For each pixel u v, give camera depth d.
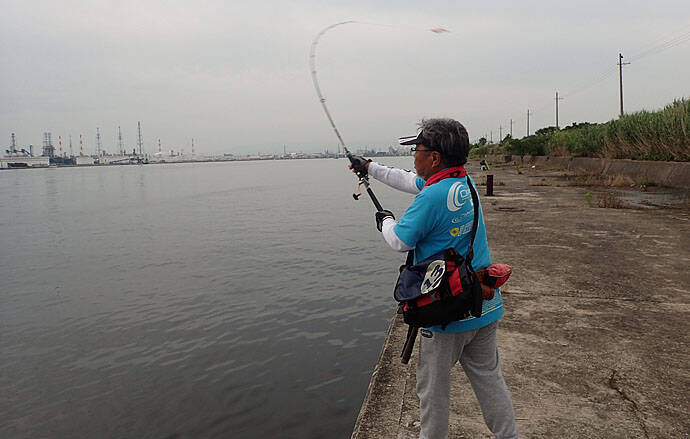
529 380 3.22
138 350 7.11
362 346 6.73
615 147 23.78
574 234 8.44
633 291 5.09
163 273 12.26
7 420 5.25
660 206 11.86
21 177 109.12
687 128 17.12
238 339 7.29
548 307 4.63
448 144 1.90
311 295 9.50
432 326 1.90
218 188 52.56
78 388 5.95
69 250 16.39
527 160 41.00
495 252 7.11
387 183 2.44
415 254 1.99
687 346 3.70
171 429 4.88
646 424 2.70
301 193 41.62
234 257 13.90
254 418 4.96
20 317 8.99
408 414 2.90
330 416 4.91
